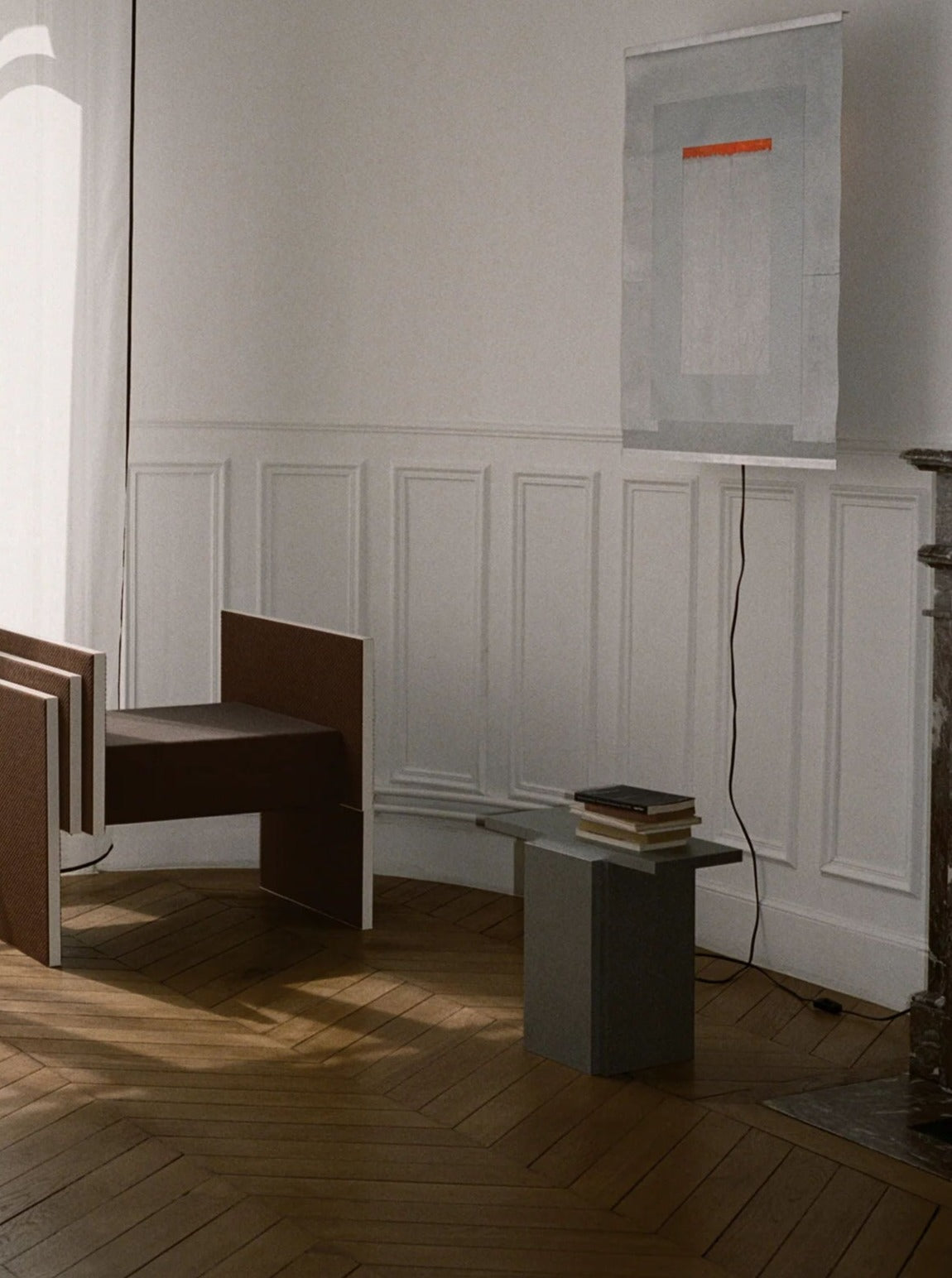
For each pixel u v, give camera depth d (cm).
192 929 452
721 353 401
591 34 459
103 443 492
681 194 406
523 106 475
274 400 516
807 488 407
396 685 514
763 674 421
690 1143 314
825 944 411
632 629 457
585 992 348
